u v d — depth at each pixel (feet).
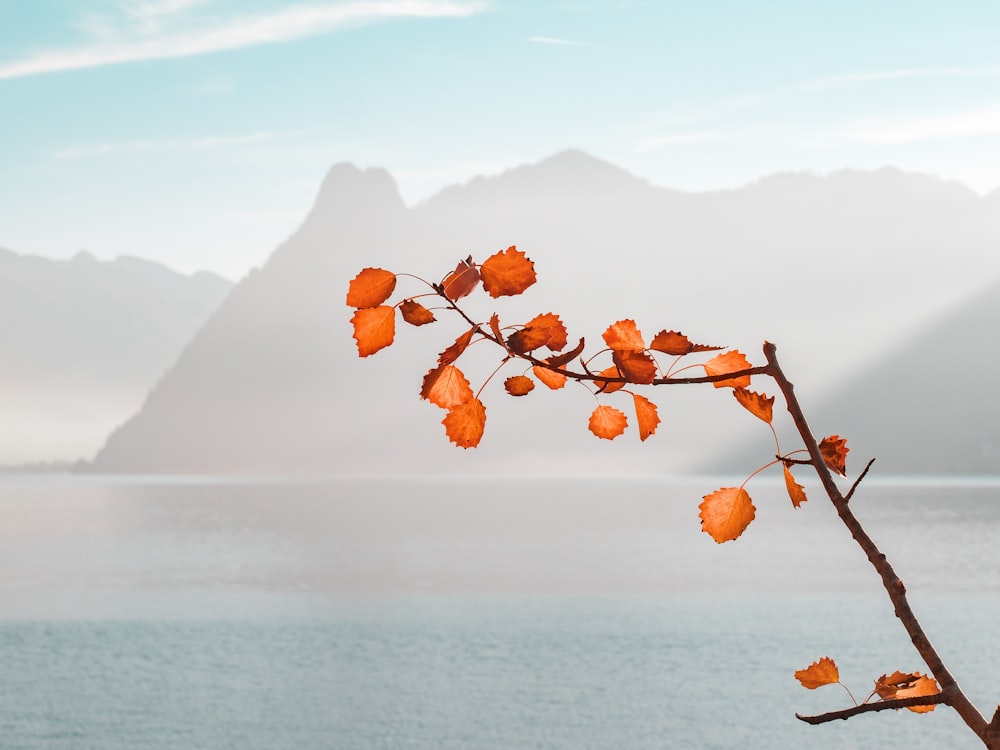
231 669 95.35
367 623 123.44
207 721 75.46
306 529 302.86
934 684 3.16
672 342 3.14
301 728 73.26
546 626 120.06
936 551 213.05
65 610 135.44
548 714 76.95
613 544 239.91
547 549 226.58
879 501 413.80
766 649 102.47
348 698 82.79
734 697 81.15
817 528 299.79
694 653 100.94
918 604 133.28
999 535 254.88
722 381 3.34
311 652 104.17
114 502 476.95
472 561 199.82
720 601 139.85
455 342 3.01
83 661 99.60
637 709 77.97
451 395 3.04
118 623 124.06
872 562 3.23
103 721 75.41
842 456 3.27
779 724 72.59
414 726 73.87
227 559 208.85
